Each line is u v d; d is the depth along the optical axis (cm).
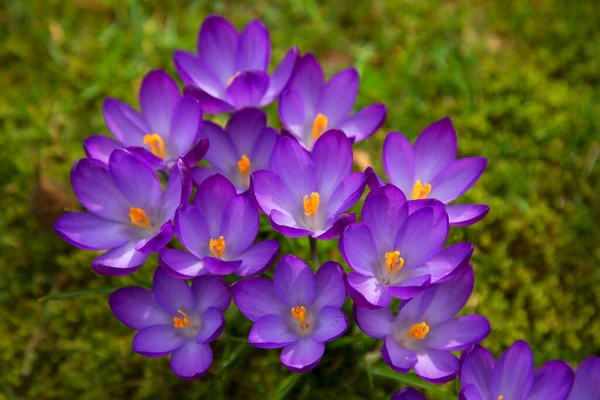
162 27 81
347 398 66
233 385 67
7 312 70
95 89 77
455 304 60
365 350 65
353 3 82
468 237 72
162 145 63
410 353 59
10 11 81
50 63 79
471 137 76
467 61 79
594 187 75
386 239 59
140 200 61
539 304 70
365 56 78
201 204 59
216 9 82
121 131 63
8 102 77
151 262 70
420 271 59
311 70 64
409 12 82
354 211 68
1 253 72
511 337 69
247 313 59
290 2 82
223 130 62
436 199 59
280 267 58
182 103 61
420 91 78
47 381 68
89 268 71
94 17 82
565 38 81
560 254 72
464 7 83
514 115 76
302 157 60
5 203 73
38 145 75
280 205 60
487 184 74
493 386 59
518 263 71
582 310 70
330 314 58
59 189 71
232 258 60
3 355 68
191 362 59
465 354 58
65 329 69
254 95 63
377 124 64
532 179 75
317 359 57
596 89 79
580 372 60
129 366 68
